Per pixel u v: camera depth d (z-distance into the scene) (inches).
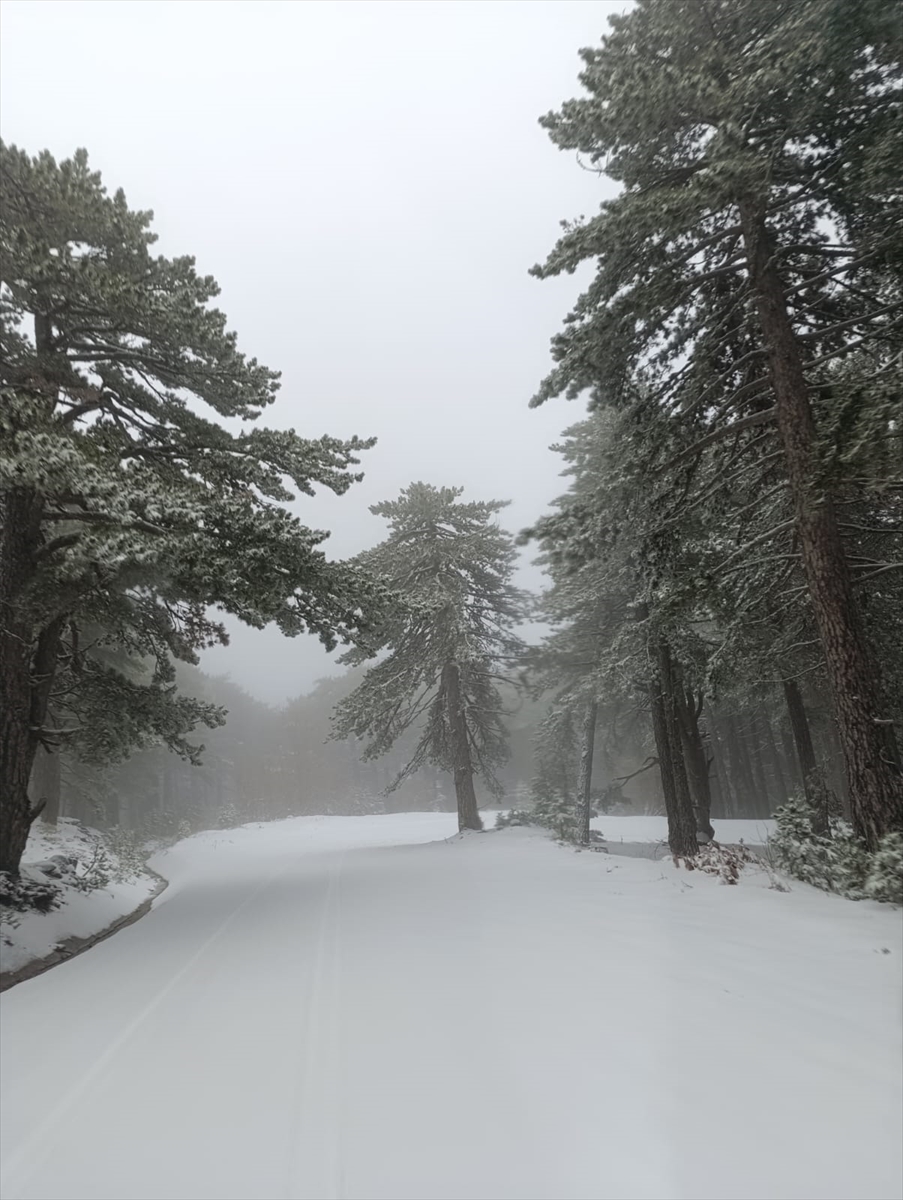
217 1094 162.9
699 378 448.5
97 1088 171.2
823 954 239.3
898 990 199.8
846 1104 137.4
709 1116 135.7
